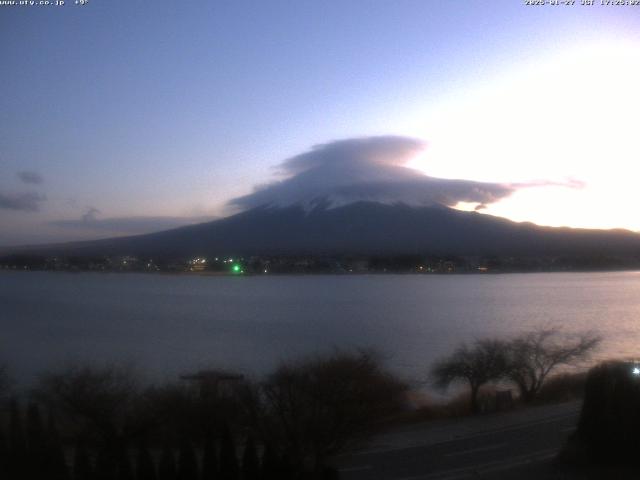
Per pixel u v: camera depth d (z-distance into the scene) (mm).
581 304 95500
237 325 68688
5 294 118250
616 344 49344
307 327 66500
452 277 191875
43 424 17609
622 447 17859
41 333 61469
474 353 39469
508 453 20047
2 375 28562
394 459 19516
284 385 20500
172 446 19125
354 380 21766
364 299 107188
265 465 14703
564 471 17844
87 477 14539
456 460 19328
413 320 73688
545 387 30844
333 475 16281
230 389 21797
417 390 31078
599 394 18219
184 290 132000
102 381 24953
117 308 89500
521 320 72250
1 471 14633
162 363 39875
